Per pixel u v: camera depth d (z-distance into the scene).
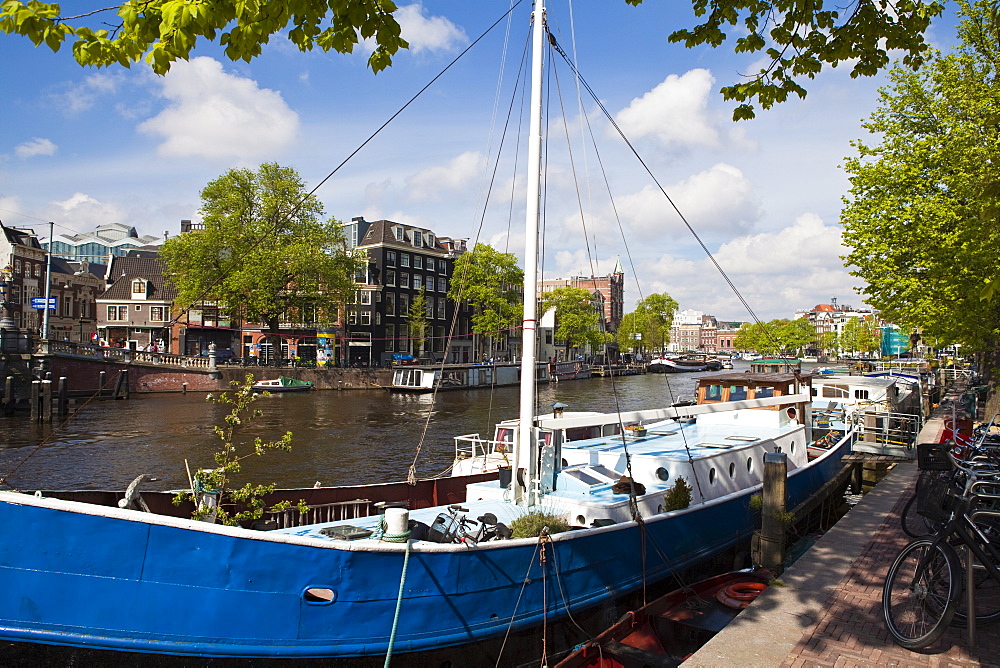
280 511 8.61
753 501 10.18
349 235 65.38
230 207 44.41
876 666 5.21
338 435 27.59
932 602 5.39
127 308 56.84
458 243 73.88
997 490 6.11
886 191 18.98
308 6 3.79
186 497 8.20
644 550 7.97
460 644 6.28
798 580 7.25
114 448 23.14
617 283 133.25
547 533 6.84
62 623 4.91
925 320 18.92
